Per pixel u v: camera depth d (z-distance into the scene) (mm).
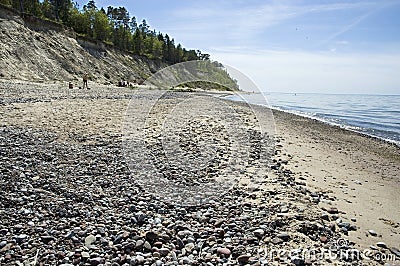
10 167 7914
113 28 82125
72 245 4914
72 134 12406
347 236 6008
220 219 6035
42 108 19062
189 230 5559
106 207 6379
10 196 6344
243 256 4730
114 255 4703
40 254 4637
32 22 52250
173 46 63938
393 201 8500
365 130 26375
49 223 5531
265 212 6496
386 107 57938
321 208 7258
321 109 50250
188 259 4641
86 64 56562
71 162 8953
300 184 9055
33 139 11008
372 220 6941
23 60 43156
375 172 12141
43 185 7121
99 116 17609
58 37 55844
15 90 26688
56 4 73125
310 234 5785
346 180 10227
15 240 4918
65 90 32438
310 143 17266
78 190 7012
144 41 80688
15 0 59812
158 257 4691
